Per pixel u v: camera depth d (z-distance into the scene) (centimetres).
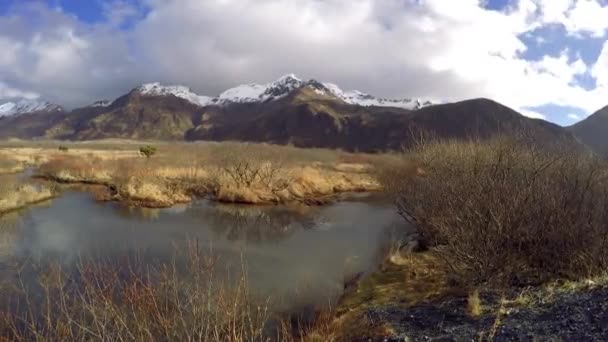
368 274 1412
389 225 2298
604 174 1147
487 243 973
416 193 1717
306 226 2295
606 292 862
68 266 1385
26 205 2609
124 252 1620
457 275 1116
